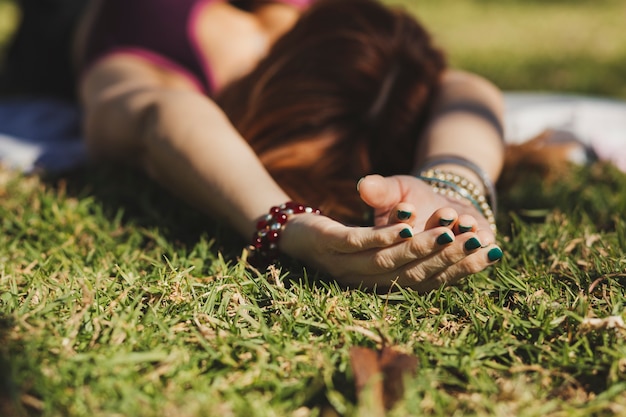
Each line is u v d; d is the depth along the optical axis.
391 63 1.02
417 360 0.65
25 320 0.70
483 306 0.75
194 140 0.91
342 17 1.05
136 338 0.69
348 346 0.69
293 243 0.80
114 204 1.02
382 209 0.77
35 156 1.24
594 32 3.20
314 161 0.95
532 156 1.14
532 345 0.69
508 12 3.84
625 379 0.66
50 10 1.58
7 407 0.61
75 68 1.51
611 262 0.81
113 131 1.05
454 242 0.72
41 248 0.89
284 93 0.98
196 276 0.80
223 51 1.23
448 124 0.95
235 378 0.66
